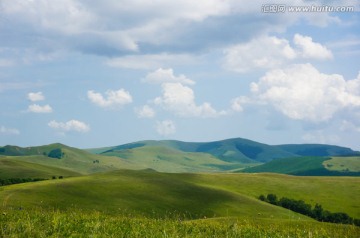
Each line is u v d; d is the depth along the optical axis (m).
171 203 136.50
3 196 108.94
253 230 18.48
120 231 15.41
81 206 113.38
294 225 34.69
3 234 13.12
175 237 15.01
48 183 133.88
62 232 14.52
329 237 19.06
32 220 16.17
